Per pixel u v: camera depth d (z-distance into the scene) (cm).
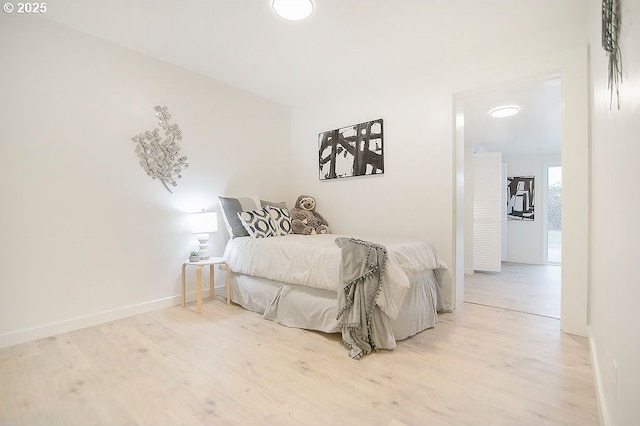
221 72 324
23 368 183
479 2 210
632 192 90
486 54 271
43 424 136
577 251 228
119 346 213
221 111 348
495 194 507
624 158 100
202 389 162
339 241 249
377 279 209
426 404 149
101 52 258
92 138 254
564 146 233
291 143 432
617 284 109
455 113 290
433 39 257
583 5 212
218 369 182
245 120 374
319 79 341
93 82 254
